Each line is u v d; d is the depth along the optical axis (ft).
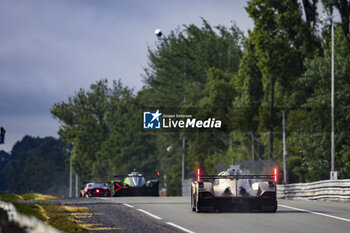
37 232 85.20
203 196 199.00
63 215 176.45
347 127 652.07
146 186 408.46
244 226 158.61
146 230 147.33
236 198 199.41
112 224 160.15
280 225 161.07
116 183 408.05
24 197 326.85
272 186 202.69
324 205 241.14
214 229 151.43
